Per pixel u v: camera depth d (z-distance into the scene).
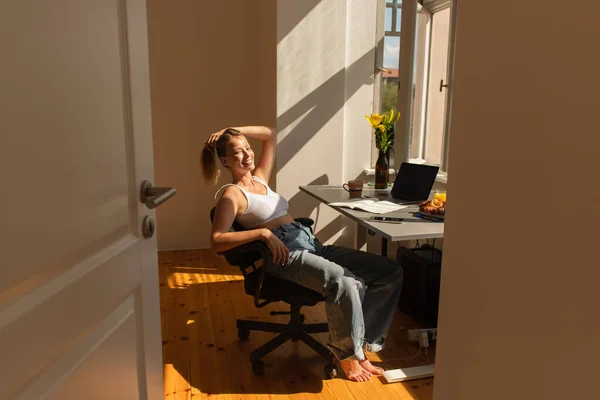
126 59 1.20
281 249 2.17
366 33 3.71
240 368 2.37
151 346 1.40
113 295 1.15
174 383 2.23
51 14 0.87
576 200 0.85
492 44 1.05
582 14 0.83
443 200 2.48
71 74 0.94
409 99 3.46
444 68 3.41
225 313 2.99
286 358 2.47
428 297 2.82
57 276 0.92
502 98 1.02
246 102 4.12
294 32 3.58
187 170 4.12
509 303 1.04
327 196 2.96
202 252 4.18
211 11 3.93
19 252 0.79
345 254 2.42
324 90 3.70
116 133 1.15
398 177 2.97
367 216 2.40
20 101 0.79
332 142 3.78
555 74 0.89
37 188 0.84
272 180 3.86
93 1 1.03
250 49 4.05
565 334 0.89
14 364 0.79
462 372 1.22
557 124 0.89
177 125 4.03
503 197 1.04
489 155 1.07
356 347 2.10
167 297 3.23
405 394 2.16
